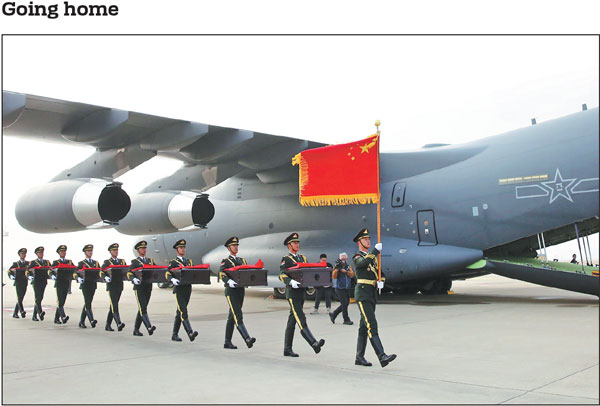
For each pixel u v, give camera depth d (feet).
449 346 25.12
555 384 17.87
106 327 33.83
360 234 21.85
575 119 41.52
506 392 16.94
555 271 42.16
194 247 63.10
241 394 17.13
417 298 53.57
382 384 18.24
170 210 48.65
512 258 46.11
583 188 39.45
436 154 48.34
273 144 50.47
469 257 44.32
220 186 62.59
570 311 38.47
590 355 22.66
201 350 25.63
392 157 50.21
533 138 43.19
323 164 42.06
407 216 47.83
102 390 17.84
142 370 20.98
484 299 51.08
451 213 45.47
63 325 36.99
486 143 46.26
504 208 42.86
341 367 21.12
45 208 44.16
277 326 33.86
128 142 46.42
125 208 44.29
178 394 17.22
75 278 35.65
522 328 30.27
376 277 21.38
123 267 33.78
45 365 22.17
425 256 46.06
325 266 24.54
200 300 55.88
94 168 46.98
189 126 44.19
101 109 40.88
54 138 46.14
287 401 16.28
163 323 36.60
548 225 40.98
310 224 53.72
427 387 17.74
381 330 30.35
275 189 57.21
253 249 57.00
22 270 42.19
